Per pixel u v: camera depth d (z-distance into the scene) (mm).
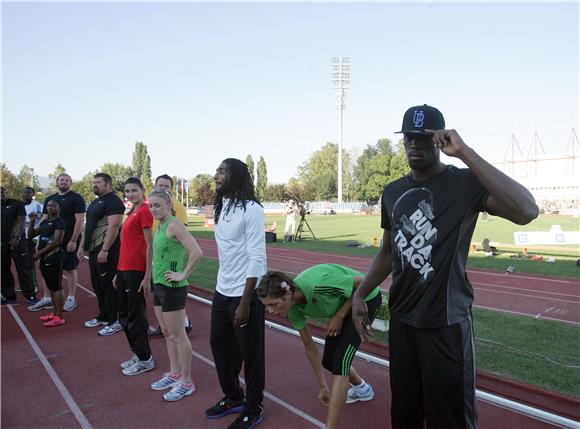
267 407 3748
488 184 1843
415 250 2137
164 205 3783
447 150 1926
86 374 4527
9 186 40188
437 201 2098
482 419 3428
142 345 4504
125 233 4441
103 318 6367
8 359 4977
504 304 7168
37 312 7137
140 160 73312
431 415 2150
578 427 3180
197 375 4477
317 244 17250
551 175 60281
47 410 3750
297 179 95938
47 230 6254
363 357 4742
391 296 2307
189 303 7648
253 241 3273
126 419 3580
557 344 4973
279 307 2967
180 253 3893
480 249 14617
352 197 82625
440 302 2084
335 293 3029
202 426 3457
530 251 14445
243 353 3348
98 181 5848
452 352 2086
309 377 4379
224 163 3400
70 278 7297
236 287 3377
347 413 3600
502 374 4094
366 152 79375
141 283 4445
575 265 11359
